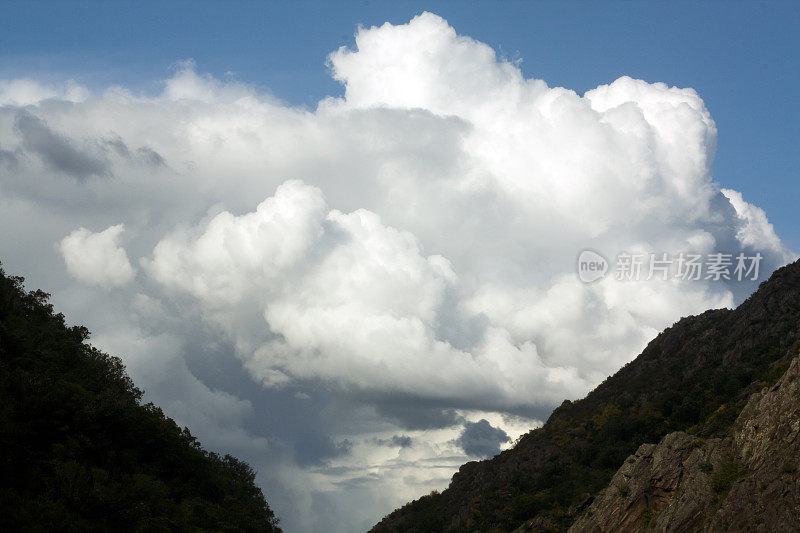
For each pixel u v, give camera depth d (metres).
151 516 84.19
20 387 87.38
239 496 125.62
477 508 178.25
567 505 154.50
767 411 94.56
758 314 178.38
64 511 74.50
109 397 98.06
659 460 113.69
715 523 87.25
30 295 114.50
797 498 80.12
